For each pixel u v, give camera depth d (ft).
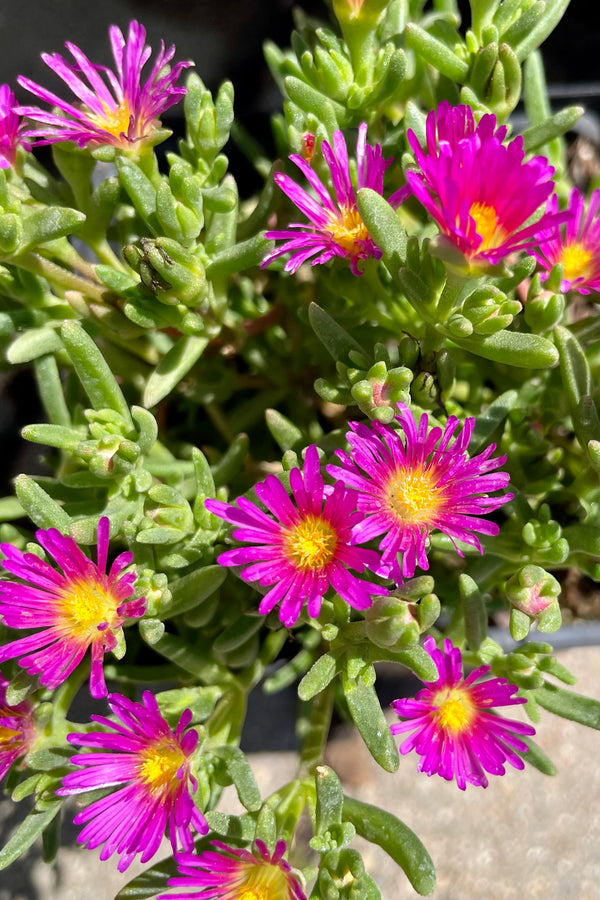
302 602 0.69
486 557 0.86
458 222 0.68
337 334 0.79
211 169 0.87
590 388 0.81
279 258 0.94
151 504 0.81
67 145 0.82
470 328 0.73
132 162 0.80
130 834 0.72
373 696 0.73
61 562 0.70
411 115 0.82
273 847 0.71
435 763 0.72
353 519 0.69
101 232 0.88
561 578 1.06
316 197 0.88
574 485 0.85
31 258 0.82
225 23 1.31
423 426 0.70
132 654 0.94
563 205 0.98
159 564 0.82
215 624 0.89
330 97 0.87
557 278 0.84
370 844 1.13
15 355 0.82
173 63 1.30
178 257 0.79
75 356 0.76
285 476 0.76
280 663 0.99
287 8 1.30
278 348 1.00
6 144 0.84
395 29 0.92
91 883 1.12
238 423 0.99
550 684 0.81
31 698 0.78
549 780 1.15
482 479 0.70
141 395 1.01
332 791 0.72
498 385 0.95
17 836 0.76
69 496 0.86
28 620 0.71
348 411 1.02
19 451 1.20
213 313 0.86
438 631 0.93
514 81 0.82
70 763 0.76
